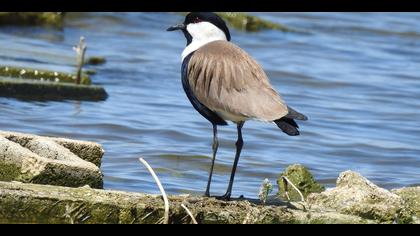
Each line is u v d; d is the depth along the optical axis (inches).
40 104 740.0
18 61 832.3
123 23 1116.5
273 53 1068.5
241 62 461.1
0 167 464.8
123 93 820.0
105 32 1079.0
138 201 429.4
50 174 453.1
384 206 454.9
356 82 960.3
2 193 414.9
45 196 418.9
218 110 458.9
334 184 604.1
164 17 1157.1
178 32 1119.0
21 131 659.4
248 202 446.3
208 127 727.7
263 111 443.2
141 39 1069.8
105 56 965.8
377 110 848.9
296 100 869.8
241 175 604.7
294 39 1145.4
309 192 530.9
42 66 817.5
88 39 1034.7
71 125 692.1
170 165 611.8
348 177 482.9
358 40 1179.9
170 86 873.5
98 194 432.1
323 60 1055.6
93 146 502.3
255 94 449.4
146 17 1146.7
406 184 606.9
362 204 454.0
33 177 450.6
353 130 767.7
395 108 864.3
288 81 949.2
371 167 657.6
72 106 747.4
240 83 454.0
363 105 868.6
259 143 697.0
